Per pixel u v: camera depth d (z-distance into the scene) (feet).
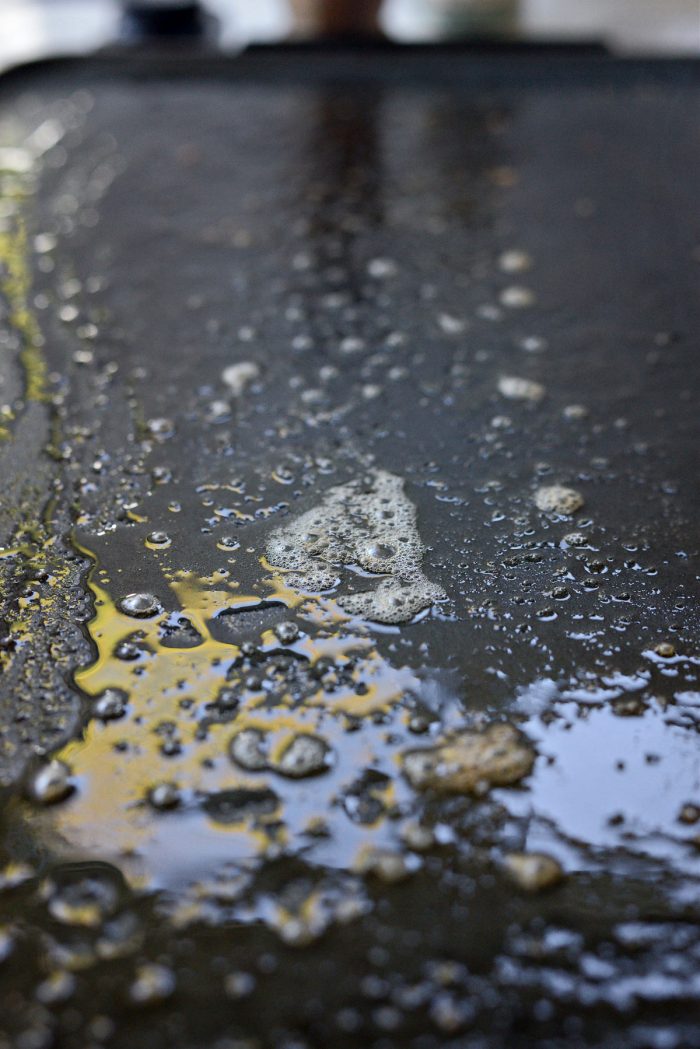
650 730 1.48
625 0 3.41
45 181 1.97
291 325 1.77
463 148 2.02
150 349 1.74
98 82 2.16
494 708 1.50
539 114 2.10
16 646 1.52
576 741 1.46
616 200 1.94
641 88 2.15
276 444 1.65
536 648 1.53
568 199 1.94
